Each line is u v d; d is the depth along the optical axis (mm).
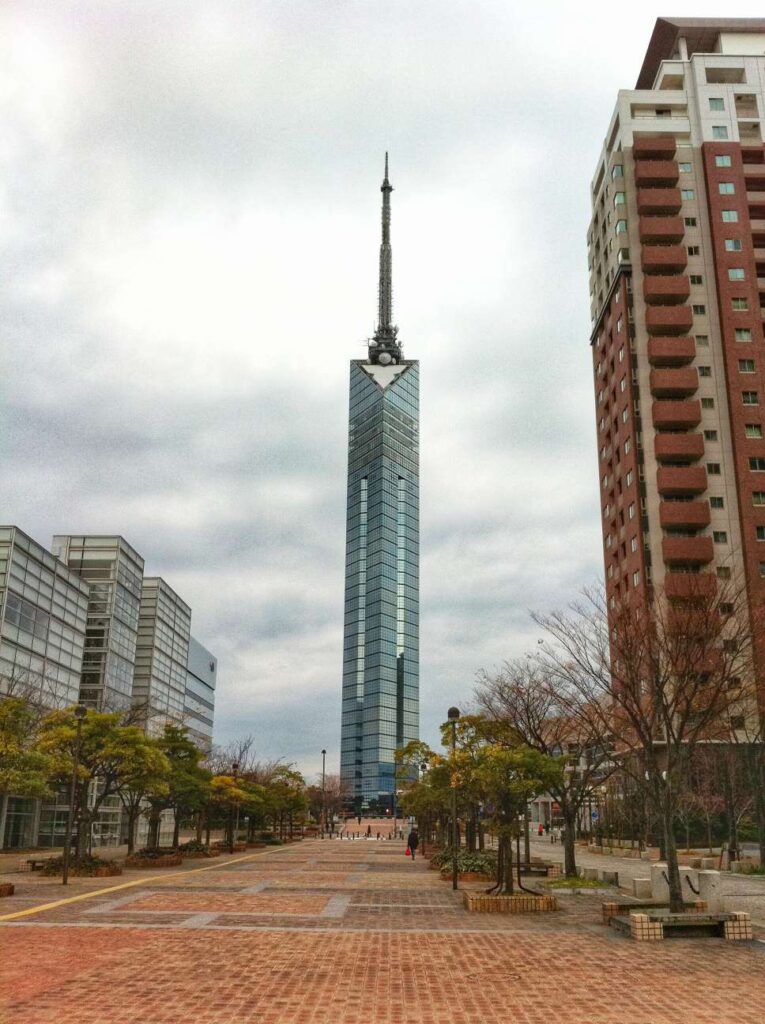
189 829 96000
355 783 188750
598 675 31297
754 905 24312
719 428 76062
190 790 41938
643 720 21594
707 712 21812
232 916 18984
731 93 85000
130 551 83062
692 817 62031
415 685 199500
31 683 55344
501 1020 10000
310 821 108688
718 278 79625
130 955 13867
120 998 10766
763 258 80188
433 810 50344
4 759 26062
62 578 67688
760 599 36719
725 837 64312
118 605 79375
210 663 135500
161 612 94250
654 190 81000
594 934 17172
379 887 27094
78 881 28312
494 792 23359
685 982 12305
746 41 88125
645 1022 9969
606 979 12477
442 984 11969
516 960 14008
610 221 85562
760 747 39719
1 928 16875
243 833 78750
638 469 75375
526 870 32719
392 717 191125
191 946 14828
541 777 23953
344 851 55094
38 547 62562
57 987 11367
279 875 31688
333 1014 10164
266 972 12617
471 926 18141
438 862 36469
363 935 16469
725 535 72938
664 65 86375
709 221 82000
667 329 78750
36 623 62125
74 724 32219
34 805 62344
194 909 20297
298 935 16328
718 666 24125
